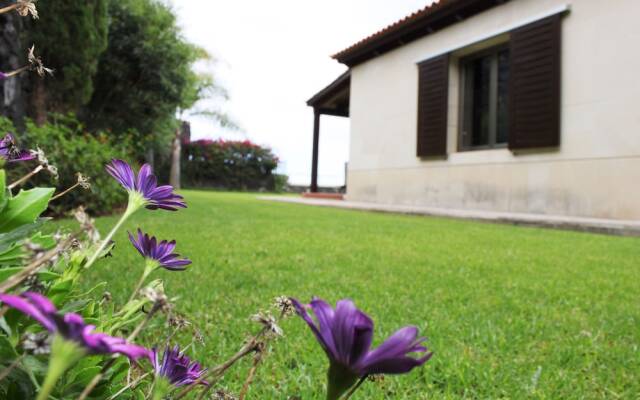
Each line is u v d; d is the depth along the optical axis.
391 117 12.03
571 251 4.42
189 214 6.97
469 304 2.30
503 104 9.62
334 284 2.63
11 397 0.55
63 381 0.59
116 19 10.25
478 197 9.69
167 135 13.10
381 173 12.34
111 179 5.74
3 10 0.58
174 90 11.16
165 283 2.35
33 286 0.51
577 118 7.95
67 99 7.60
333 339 0.39
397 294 2.47
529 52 8.58
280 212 8.34
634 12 7.25
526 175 8.76
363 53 12.72
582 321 2.07
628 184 7.26
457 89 10.44
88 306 0.67
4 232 0.57
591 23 7.79
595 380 1.43
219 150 25.36
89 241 0.63
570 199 8.03
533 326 1.96
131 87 11.02
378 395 1.25
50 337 0.42
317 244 4.27
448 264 3.47
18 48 5.38
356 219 7.45
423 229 6.12
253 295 2.25
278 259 3.34
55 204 4.92
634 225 6.13
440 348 1.64
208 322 1.80
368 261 3.46
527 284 2.84
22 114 5.47
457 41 10.15
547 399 1.29
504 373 1.45
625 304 2.40
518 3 8.88
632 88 7.25
